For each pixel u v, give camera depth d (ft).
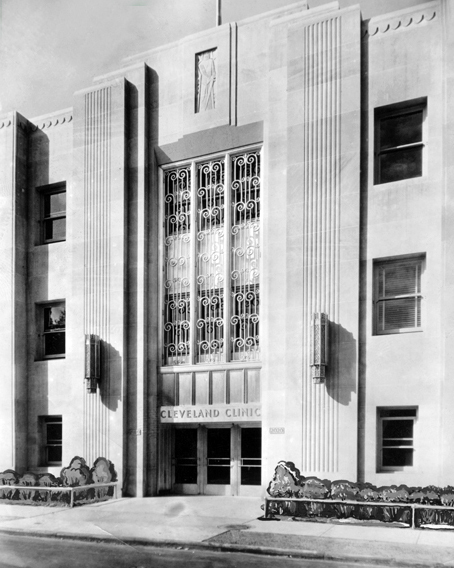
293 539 30.81
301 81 46.83
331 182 45.03
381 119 45.52
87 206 54.90
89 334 51.96
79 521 37.55
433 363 40.57
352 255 43.70
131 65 55.72
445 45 42.27
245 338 48.80
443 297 40.11
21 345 58.13
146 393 50.93
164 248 53.26
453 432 38.47
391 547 28.68
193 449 51.19
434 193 42.19
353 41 45.19
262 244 48.39
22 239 59.57
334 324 43.60
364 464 41.65
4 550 31.35
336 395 42.75
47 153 60.08
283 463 38.42
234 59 50.62
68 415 55.36
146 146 53.62
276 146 47.80
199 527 34.65
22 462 56.49
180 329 51.57
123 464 49.96
